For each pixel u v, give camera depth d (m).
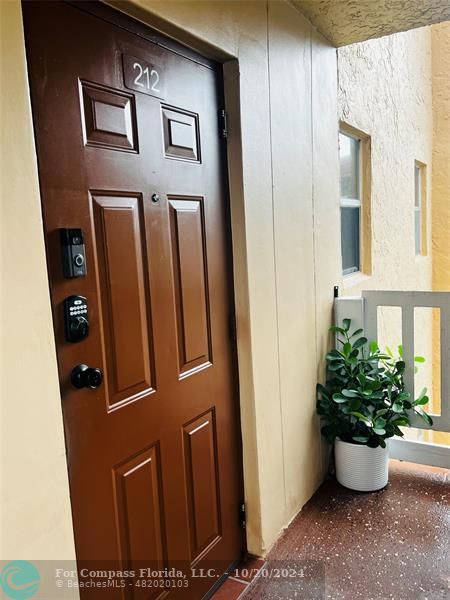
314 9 2.14
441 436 5.40
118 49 1.27
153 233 1.42
